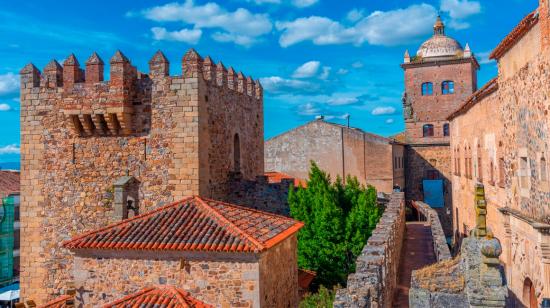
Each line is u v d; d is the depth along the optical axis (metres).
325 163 53.16
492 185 25.17
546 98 16.16
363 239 27.06
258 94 33.97
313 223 27.94
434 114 59.84
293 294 21.44
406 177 59.97
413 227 37.72
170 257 17.27
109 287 17.81
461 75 59.03
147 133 23.95
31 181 25.09
